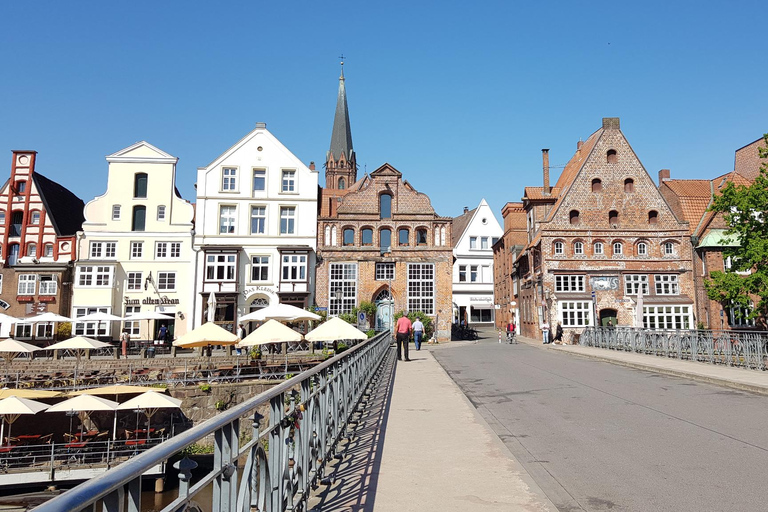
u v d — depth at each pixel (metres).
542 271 43.62
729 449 8.50
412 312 43.88
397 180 45.88
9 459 22.27
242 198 44.84
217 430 3.25
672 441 9.09
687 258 43.66
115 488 1.97
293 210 45.41
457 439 9.25
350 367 10.70
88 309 42.16
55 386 29.11
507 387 16.06
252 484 3.90
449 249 45.47
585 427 10.33
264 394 4.20
